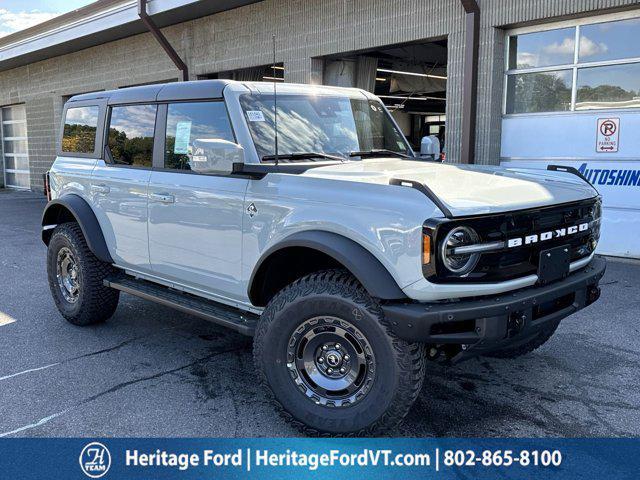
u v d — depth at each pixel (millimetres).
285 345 3277
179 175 4113
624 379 4070
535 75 8484
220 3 11828
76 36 15242
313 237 3184
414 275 2863
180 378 4113
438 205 2842
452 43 8969
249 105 3906
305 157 3922
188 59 13578
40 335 5012
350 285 3100
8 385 3990
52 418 3527
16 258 8391
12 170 21750
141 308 5812
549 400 3758
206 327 5242
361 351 3096
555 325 4113
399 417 3035
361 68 11742
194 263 4016
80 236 5000
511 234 3051
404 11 9500
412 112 18891
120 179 4578
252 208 3564
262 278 3584
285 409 3307
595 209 3758
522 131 8664
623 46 7633
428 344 3164
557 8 7781
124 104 4738
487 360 4418
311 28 10898
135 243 4492
